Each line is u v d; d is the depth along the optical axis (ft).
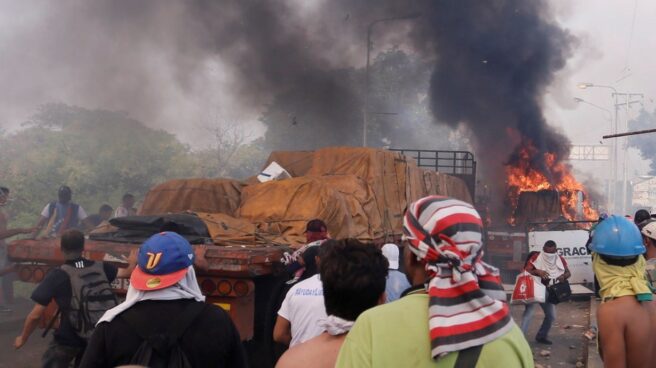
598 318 9.89
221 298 19.53
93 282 15.83
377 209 31.22
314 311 13.07
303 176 31.68
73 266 15.83
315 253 18.83
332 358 7.75
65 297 15.55
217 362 9.46
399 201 35.29
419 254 6.52
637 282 9.73
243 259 18.85
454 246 6.36
